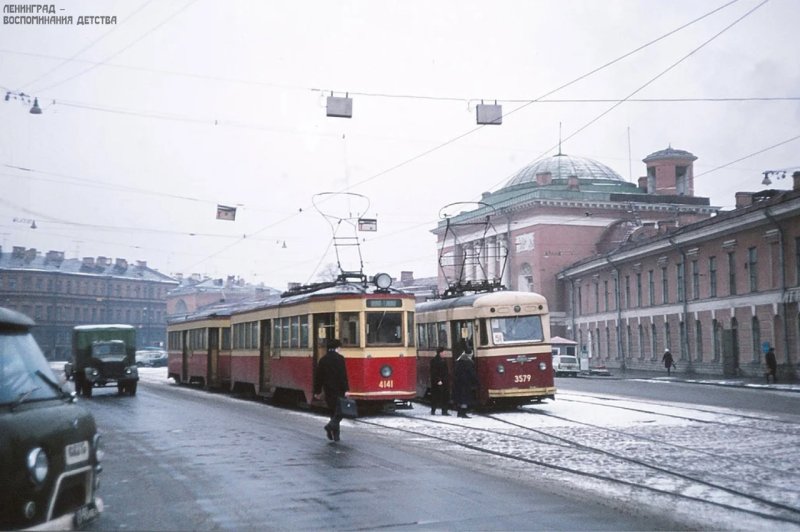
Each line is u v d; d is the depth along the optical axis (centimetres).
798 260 4059
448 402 2294
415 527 811
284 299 2586
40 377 717
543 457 1340
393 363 2180
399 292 2225
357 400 2161
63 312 10788
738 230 4559
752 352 4466
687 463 1258
